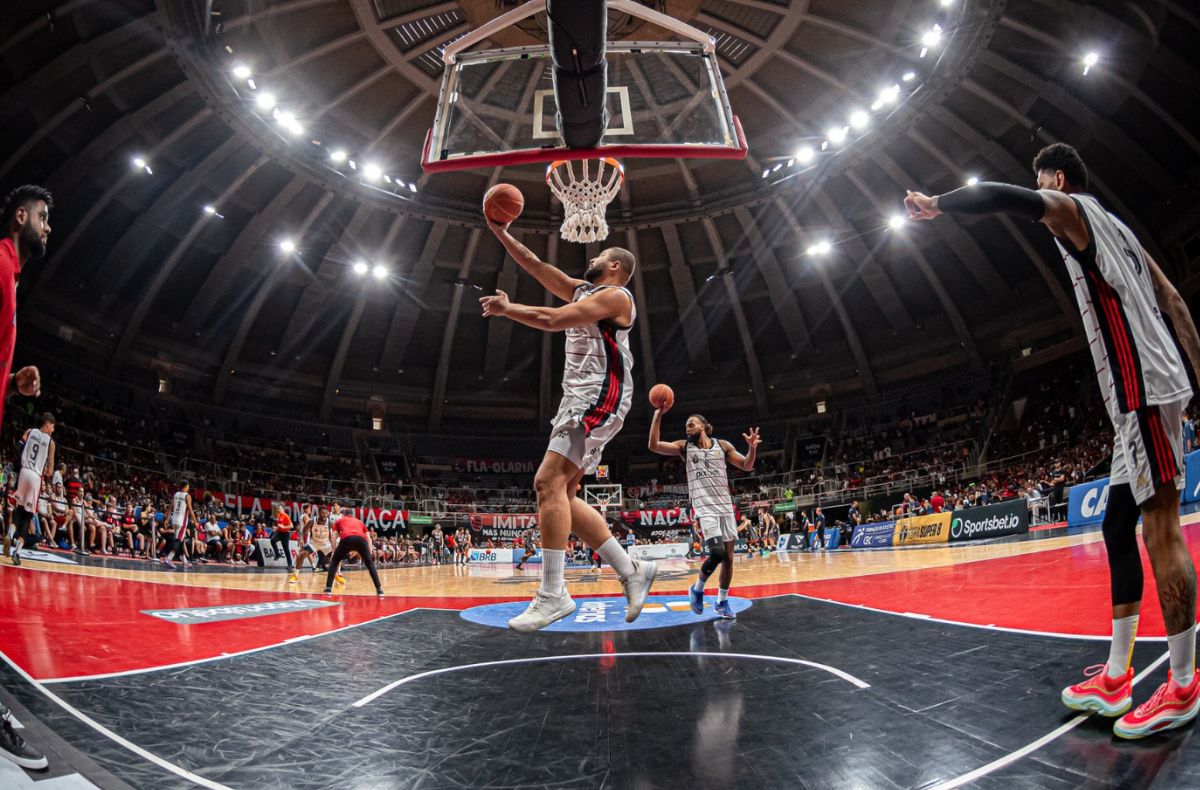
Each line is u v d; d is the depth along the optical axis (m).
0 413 2.34
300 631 5.08
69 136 21.66
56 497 13.19
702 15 21.55
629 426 39.06
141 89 21.33
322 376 35.41
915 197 2.41
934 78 22.27
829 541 26.47
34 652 3.57
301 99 23.03
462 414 38.50
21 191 2.52
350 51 21.86
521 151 6.34
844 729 2.33
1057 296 29.50
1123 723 2.05
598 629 5.22
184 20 18.92
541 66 7.25
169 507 23.14
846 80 23.58
